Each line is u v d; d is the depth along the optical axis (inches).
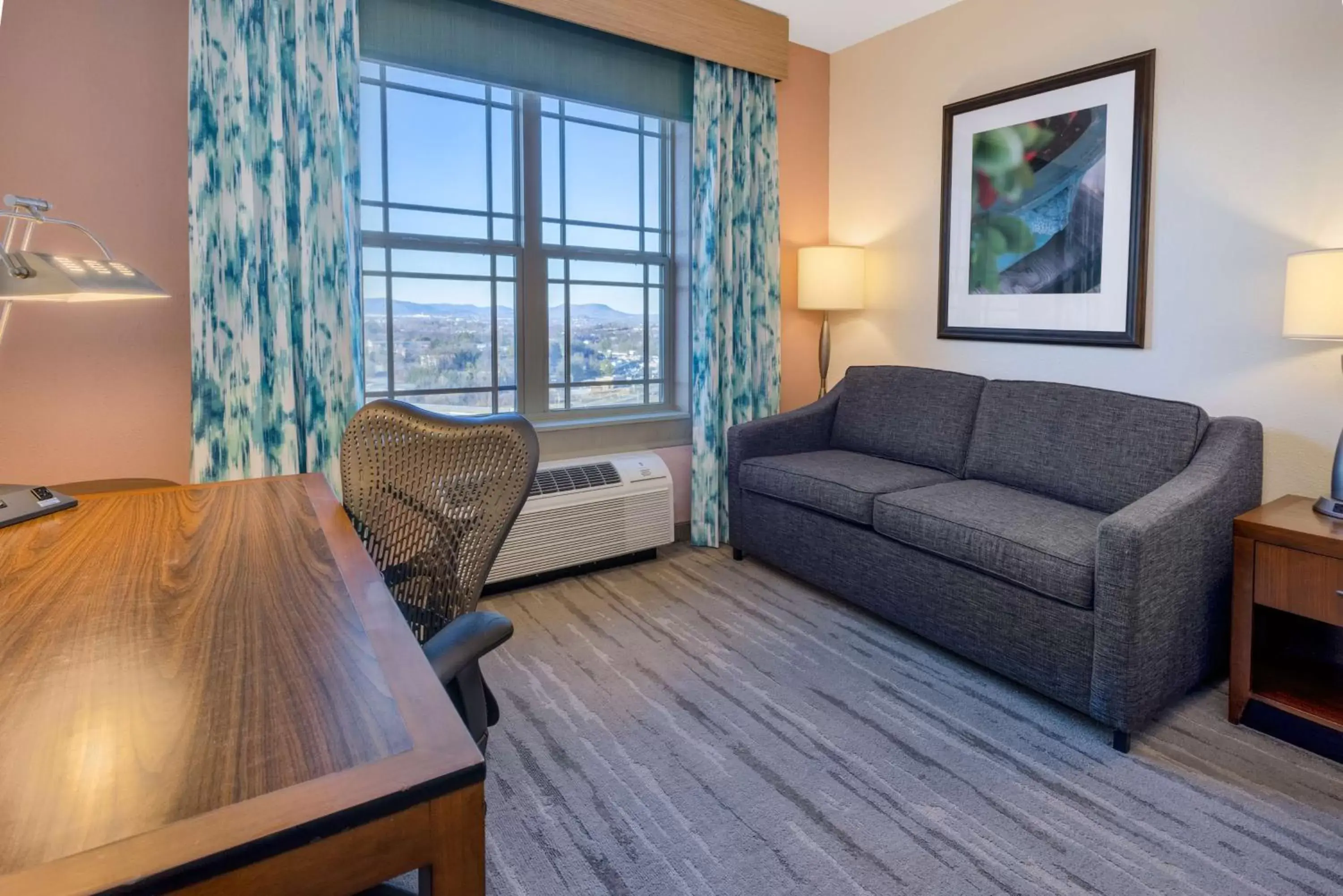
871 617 109.7
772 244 146.6
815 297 143.0
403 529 51.3
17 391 86.9
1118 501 95.7
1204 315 102.0
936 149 135.2
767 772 72.5
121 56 88.8
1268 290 95.7
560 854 61.4
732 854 61.3
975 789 69.7
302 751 24.9
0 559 45.3
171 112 92.1
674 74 135.3
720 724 80.9
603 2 119.7
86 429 90.8
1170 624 77.2
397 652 32.7
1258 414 97.4
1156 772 72.1
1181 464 91.3
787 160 149.7
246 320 93.7
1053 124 116.3
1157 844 62.1
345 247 100.9
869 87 146.7
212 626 35.4
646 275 144.2
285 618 36.4
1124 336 109.4
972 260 129.4
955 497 101.3
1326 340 83.5
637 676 91.6
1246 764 73.0
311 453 100.3
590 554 125.2
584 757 75.0
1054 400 107.1
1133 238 107.5
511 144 125.7
